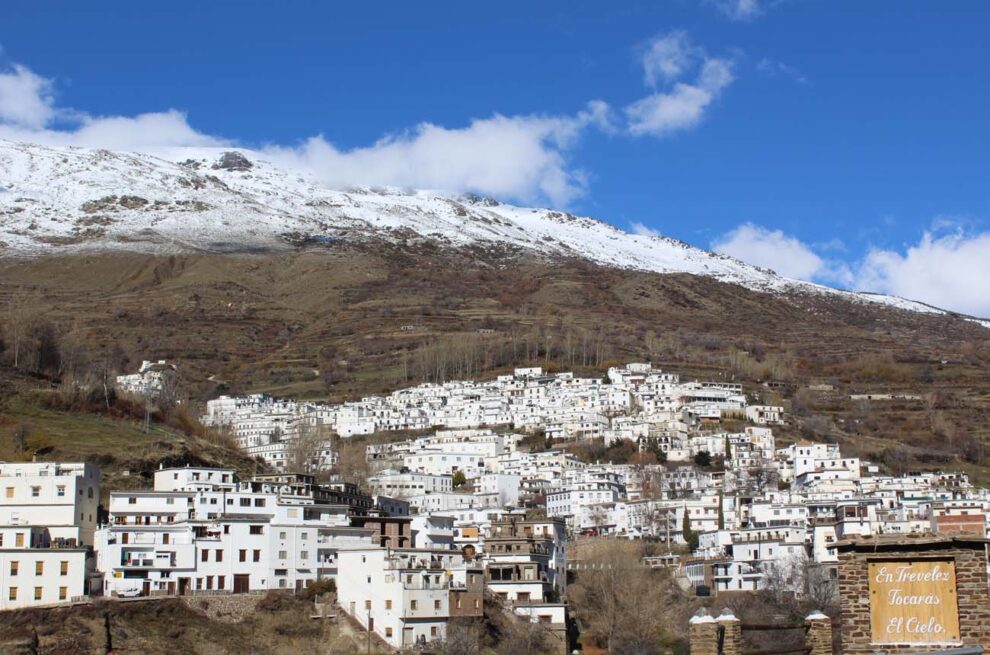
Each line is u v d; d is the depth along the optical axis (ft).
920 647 153.07
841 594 158.10
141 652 650.84
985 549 153.07
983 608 151.43
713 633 166.61
